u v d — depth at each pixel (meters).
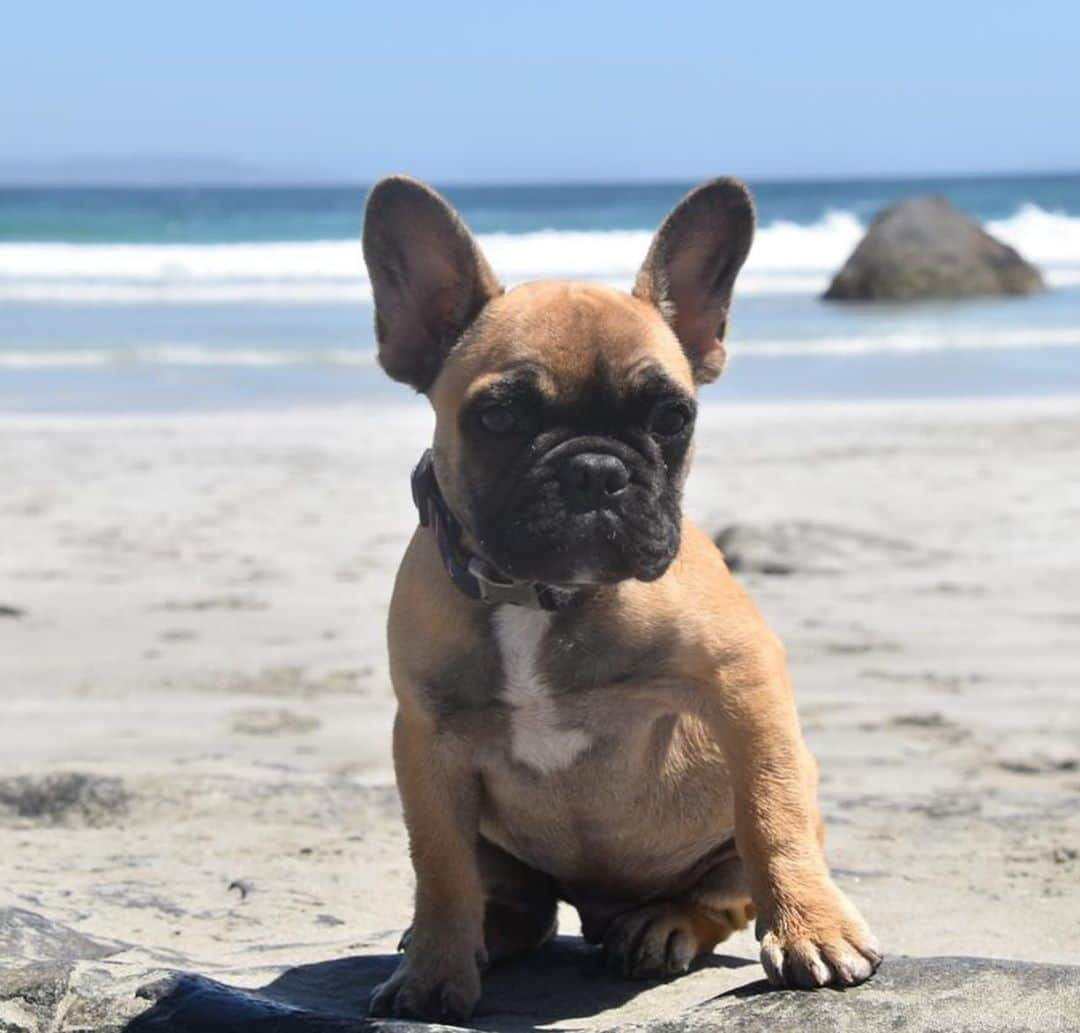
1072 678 1.73
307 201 17.02
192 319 5.75
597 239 8.87
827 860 1.27
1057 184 21.67
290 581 2.22
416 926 1.02
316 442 3.44
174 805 1.37
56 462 3.18
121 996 0.98
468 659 1.02
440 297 1.07
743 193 1.11
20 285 6.85
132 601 2.10
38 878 1.23
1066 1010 0.89
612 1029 0.93
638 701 1.02
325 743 1.55
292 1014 0.95
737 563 2.29
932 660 1.81
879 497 2.79
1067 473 3.02
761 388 4.29
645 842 1.07
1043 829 1.32
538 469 0.98
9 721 1.60
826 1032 0.90
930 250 6.70
